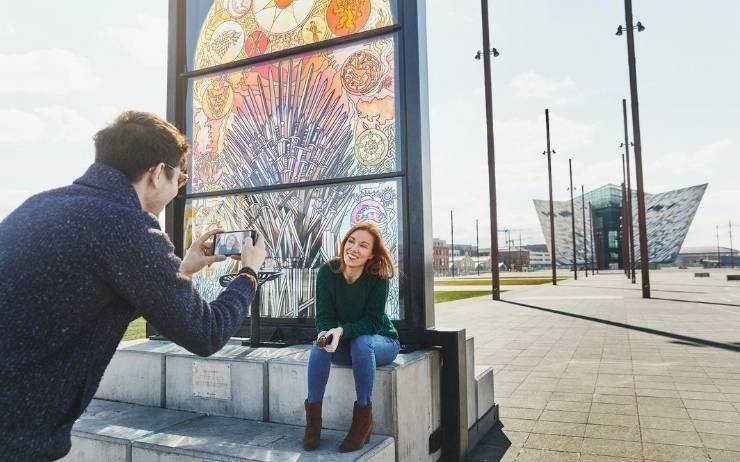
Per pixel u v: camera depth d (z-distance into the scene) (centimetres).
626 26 2027
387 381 278
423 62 386
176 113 461
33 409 112
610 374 618
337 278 295
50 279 113
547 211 10831
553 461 346
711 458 345
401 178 376
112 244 118
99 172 133
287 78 427
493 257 2086
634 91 2028
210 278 436
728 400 492
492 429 417
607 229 10588
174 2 471
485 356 762
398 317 364
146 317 128
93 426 295
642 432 400
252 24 445
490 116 2069
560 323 1177
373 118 392
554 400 502
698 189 9969
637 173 2041
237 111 445
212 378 324
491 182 2083
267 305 411
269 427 294
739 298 1938
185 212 455
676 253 10062
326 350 264
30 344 111
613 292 2480
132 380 352
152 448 261
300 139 418
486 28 2056
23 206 126
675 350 788
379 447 259
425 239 362
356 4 405
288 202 417
